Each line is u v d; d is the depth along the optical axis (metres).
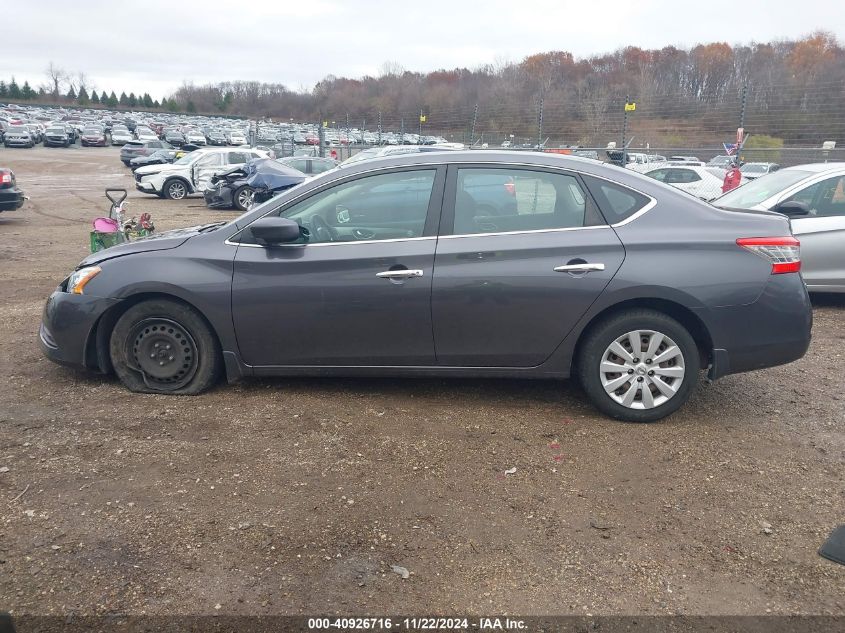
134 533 3.10
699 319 4.14
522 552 3.01
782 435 4.23
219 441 4.01
